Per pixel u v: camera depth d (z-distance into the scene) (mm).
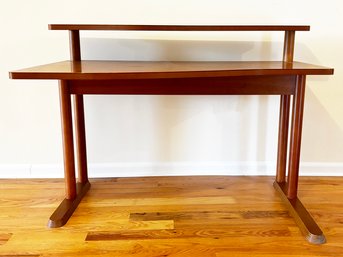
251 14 1699
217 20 1703
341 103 1814
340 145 1869
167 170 1881
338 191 1667
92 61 1557
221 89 1373
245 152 1888
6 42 1669
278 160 1702
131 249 1180
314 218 1394
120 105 1793
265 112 1838
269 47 1749
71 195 1480
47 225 1327
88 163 1859
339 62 1761
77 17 1665
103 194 1632
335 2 1686
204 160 1888
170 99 1799
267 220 1381
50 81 1736
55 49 1693
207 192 1660
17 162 1832
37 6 1640
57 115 1781
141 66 1304
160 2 1670
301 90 1393
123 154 1858
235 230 1303
